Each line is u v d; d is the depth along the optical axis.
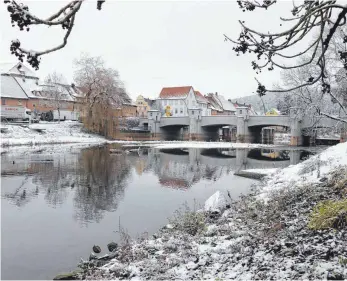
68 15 4.01
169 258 8.88
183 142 80.12
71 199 19.58
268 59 5.85
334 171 16.59
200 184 25.39
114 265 9.11
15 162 35.47
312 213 10.42
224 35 5.73
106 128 76.56
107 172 30.66
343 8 4.74
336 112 31.80
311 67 26.89
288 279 6.30
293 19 5.66
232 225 11.76
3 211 16.73
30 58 4.08
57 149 51.81
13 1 3.72
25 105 85.19
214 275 7.31
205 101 134.12
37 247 11.89
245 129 80.50
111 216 16.06
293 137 70.75
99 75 72.69
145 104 127.12
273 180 22.28
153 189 23.09
